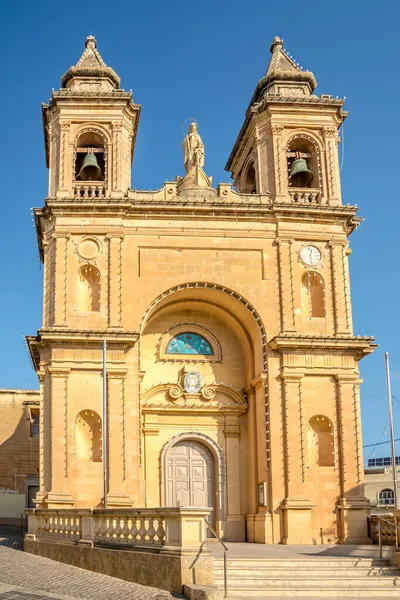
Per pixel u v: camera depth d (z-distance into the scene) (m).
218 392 31.78
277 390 29.58
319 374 29.78
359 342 30.06
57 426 28.08
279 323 30.34
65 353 28.81
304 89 34.00
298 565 20.89
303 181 33.41
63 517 22.30
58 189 31.00
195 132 34.59
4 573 18.52
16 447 47.44
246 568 20.08
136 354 29.23
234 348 32.53
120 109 32.16
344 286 31.03
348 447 29.25
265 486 28.83
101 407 28.52
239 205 31.00
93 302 30.25
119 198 30.30
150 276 30.22
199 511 16.62
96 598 15.41
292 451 28.97
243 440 31.55
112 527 19.45
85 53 34.22
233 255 30.86
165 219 30.84
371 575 20.31
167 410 31.05
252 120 33.19
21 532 36.62
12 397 48.16
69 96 31.83
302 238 31.27
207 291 30.84
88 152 32.03
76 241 30.23
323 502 28.80
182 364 31.91
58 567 19.91
